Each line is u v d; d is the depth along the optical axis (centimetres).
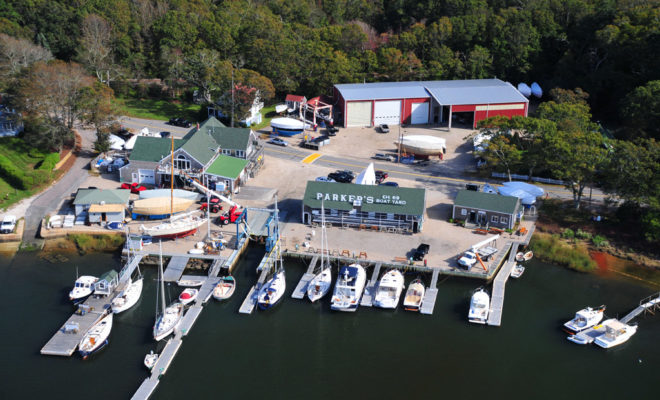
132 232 9581
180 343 7538
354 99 14250
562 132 10719
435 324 7956
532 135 11262
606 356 7456
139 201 9869
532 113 15250
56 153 11819
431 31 17050
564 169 10206
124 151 12331
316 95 16162
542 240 9669
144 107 15112
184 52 16475
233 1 18750
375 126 14575
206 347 7531
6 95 12481
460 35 17125
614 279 8938
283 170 11994
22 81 11775
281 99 15988
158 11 17900
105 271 8925
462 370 7212
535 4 17875
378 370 7206
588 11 16675
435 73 16175
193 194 10394
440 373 7169
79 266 9044
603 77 14475
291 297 8444
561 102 13262
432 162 12469
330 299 8412
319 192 9931
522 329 7881
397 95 14488
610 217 10181
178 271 8831
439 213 10350
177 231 9394
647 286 8769
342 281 8356
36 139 12012
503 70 16512
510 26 16550
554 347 7581
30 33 16588
